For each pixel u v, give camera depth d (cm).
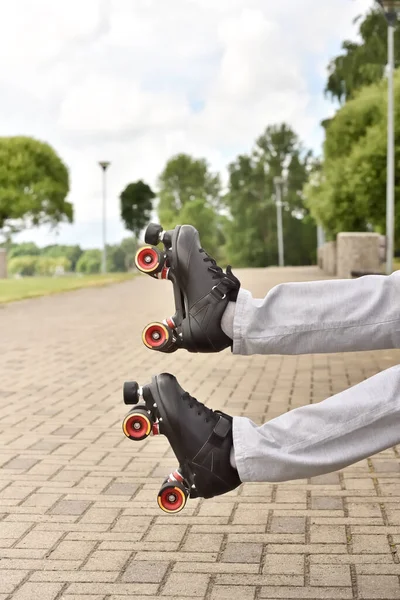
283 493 432
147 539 364
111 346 1130
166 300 2053
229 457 266
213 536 367
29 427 608
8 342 1188
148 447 542
